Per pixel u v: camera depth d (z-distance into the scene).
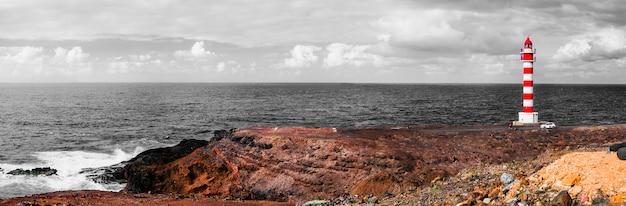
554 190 18.30
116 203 32.75
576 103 132.50
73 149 66.94
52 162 57.34
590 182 17.62
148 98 196.50
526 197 18.59
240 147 46.97
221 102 164.38
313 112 115.12
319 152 42.53
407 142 46.00
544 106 119.81
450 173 39.69
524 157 43.78
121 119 105.56
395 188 37.28
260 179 42.53
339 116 102.94
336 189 39.56
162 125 94.25
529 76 59.62
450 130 52.44
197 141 59.66
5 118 108.25
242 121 99.12
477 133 50.59
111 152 64.69
